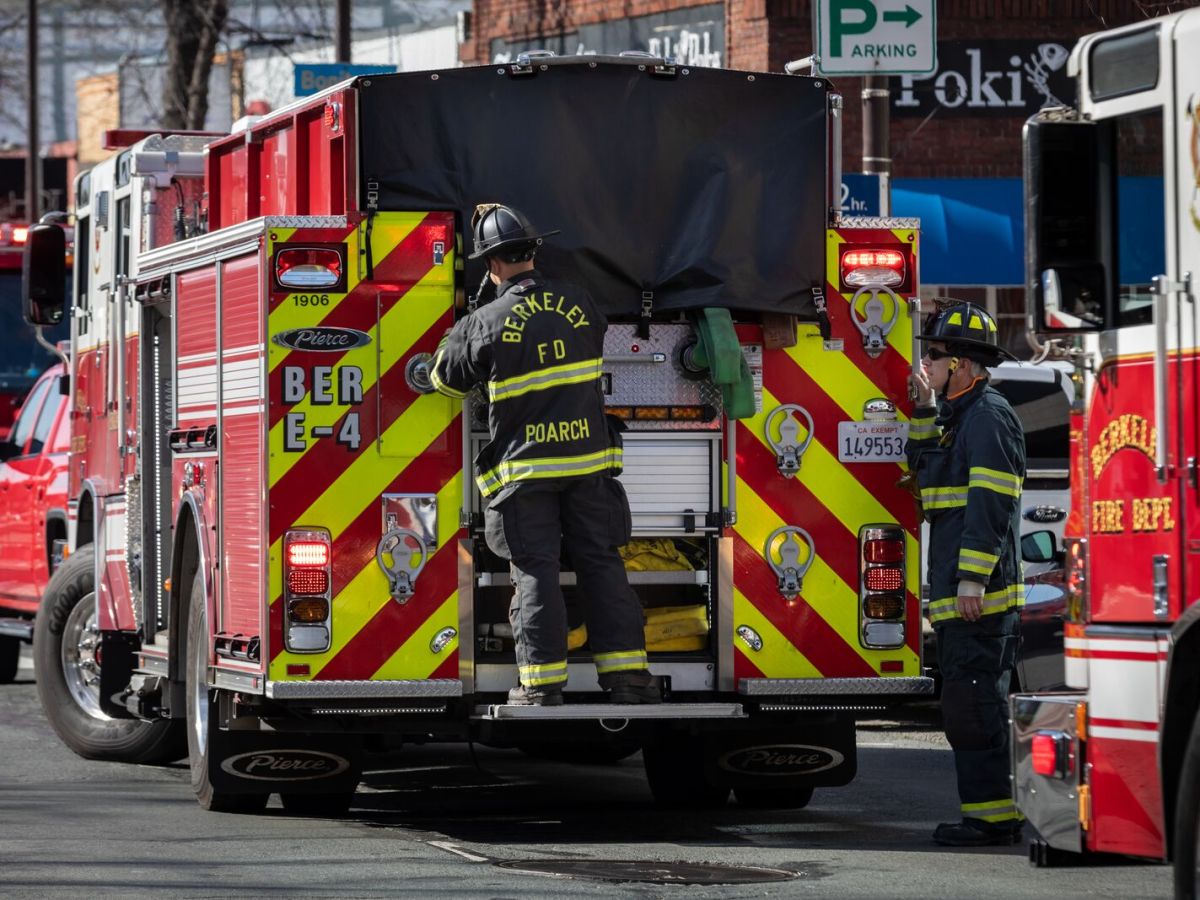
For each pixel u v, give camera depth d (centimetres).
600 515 1989
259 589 2014
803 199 2112
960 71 5281
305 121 2178
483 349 1958
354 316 2009
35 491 3528
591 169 2075
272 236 1998
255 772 2177
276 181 2269
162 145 2686
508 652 2061
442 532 2025
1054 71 5294
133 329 2619
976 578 1983
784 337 2094
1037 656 2658
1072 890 1780
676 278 2067
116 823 2191
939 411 2044
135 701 2547
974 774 2044
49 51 13262
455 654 2030
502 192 2059
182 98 7531
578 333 1981
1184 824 1416
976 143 5288
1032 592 2677
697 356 2064
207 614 2164
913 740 3075
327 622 2005
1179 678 1442
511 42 6347
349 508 2009
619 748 2844
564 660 1977
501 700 2052
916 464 2053
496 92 2067
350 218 2011
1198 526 1430
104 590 2709
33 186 10106
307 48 9056
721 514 2073
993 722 2030
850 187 3488
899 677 2103
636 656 1992
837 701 2094
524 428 1966
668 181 2089
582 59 2080
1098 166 1509
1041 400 3086
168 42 7562
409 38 8106
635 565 2095
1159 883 1820
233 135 2391
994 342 2039
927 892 1767
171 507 2352
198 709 2275
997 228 5209
